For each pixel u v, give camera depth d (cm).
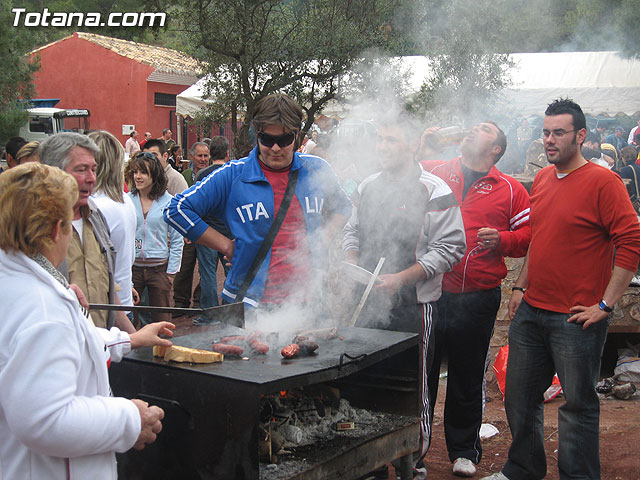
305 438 235
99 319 261
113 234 287
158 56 2317
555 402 446
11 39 1262
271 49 873
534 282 297
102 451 156
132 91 2175
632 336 523
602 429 392
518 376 306
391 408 273
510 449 315
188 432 210
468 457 334
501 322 498
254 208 270
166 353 220
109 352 198
